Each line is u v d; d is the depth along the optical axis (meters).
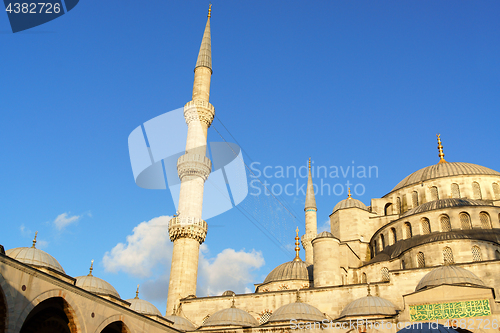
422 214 58.12
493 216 55.56
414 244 56.19
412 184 70.56
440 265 49.28
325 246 55.56
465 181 67.19
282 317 46.34
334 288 51.94
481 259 50.09
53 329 39.34
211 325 49.09
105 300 38.91
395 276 49.88
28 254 41.06
